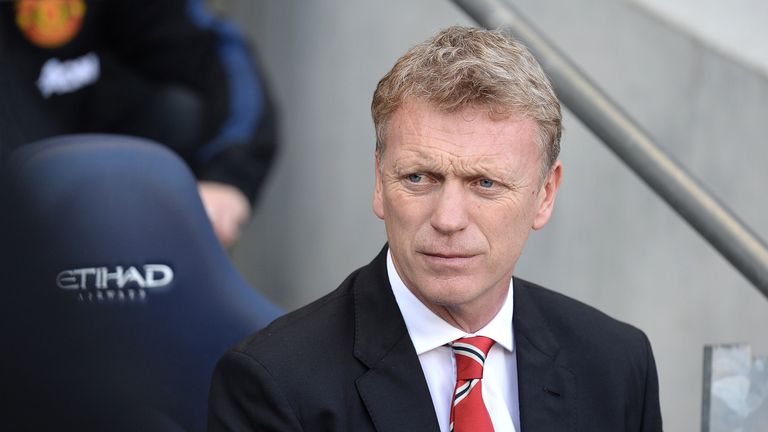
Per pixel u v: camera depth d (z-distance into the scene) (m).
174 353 6.35
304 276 13.37
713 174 11.68
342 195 13.23
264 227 13.48
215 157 9.95
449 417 5.49
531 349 5.75
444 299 5.14
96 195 6.13
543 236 12.19
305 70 13.35
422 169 5.04
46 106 9.91
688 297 11.95
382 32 12.95
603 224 12.08
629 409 5.99
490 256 5.14
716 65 11.62
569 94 7.00
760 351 11.72
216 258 6.58
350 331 5.57
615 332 6.10
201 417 6.41
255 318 6.62
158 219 6.33
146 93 10.30
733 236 6.82
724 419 6.59
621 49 11.84
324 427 5.32
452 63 5.00
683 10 11.70
